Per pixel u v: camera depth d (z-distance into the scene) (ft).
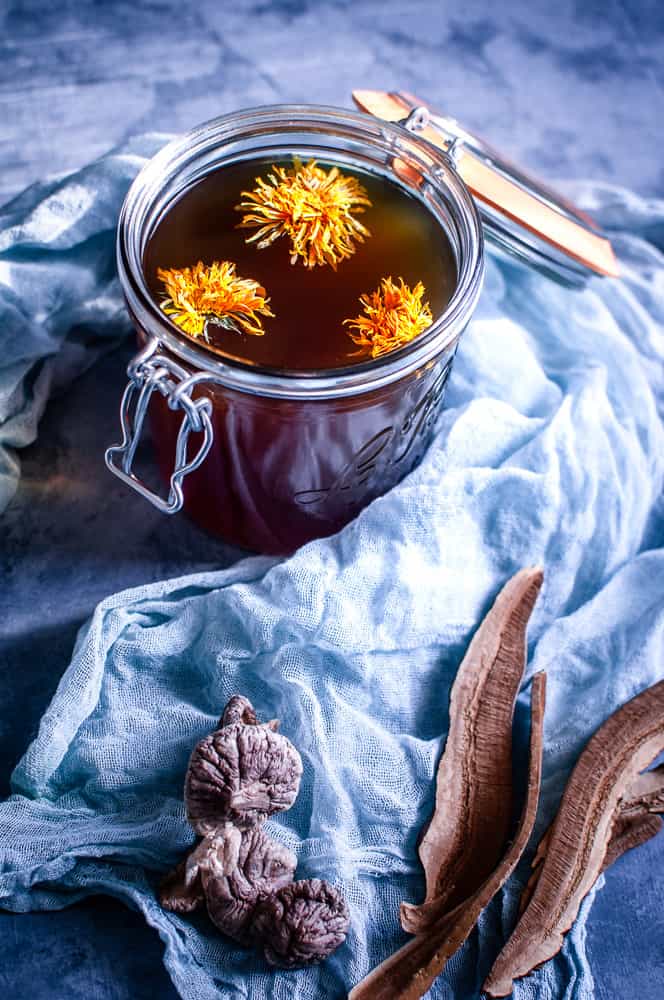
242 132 1.75
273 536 1.89
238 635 1.80
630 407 1.99
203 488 1.82
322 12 2.30
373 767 1.75
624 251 2.12
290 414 1.66
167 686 1.81
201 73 2.24
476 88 2.27
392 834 1.74
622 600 1.87
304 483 1.79
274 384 1.59
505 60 2.30
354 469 1.79
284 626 1.79
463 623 1.83
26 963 1.69
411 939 1.69
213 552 1.94
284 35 2.28
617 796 1.75
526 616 1.83
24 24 2.24
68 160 2.16
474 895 1.66
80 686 1.75
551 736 1.80
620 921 1.74
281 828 1.74
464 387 1.98
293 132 1.77
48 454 1.98
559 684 1.83
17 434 1.92
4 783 1.79
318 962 1.66
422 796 1.75
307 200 1.72
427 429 1.87
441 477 1.84
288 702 1.77
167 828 1.72
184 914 1.69
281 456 1.74
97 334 2.01
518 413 1.93
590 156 2.24
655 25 2.34
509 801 1.74
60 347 1.97
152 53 2.25
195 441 1.74
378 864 1.72
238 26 2.28
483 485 1.85
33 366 1.96
